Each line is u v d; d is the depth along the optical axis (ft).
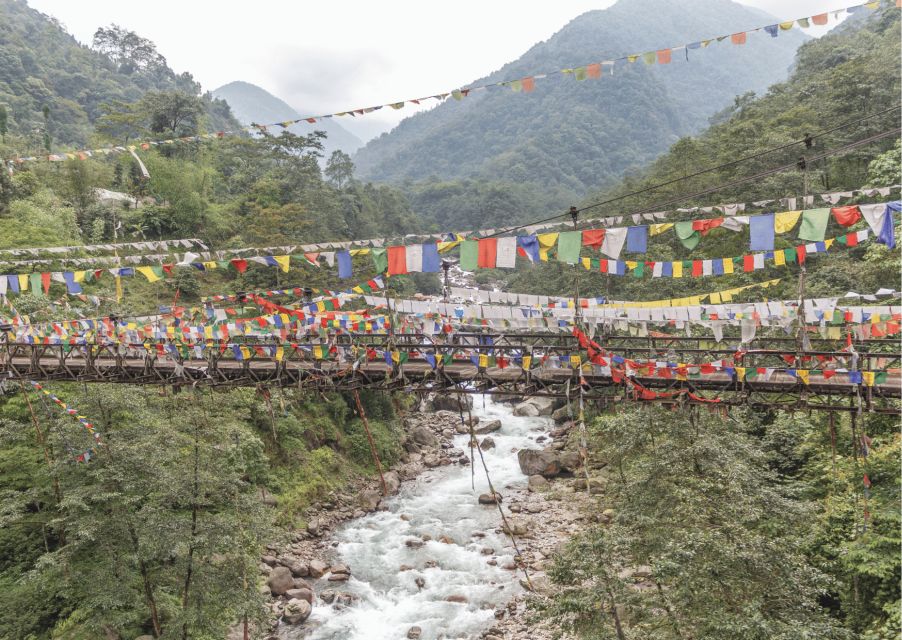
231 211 204.74
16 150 181.78
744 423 81.76
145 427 67.05
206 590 61.21
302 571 86.48
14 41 352.08
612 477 77.71
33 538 71.72
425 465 124.67
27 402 74.13
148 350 63.52
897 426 62.80
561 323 50.37
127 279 144.56
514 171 557.74
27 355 74.02
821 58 238.27
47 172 177.17
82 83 364.17
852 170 140.97
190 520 63.16
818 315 51.80
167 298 144.15
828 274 104.83
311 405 119.14
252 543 66.39
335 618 77.71
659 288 136.26
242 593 62.18
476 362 50.90
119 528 60.95
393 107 47.85
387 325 65.26
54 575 62.34
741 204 51.06
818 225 35.73
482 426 140.87
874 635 49.32
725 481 56.13
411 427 139.85
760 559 46.85
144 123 262.06
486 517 101.91
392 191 415.85
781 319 51.55
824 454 69.05
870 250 92.79
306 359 61.67
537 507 102.06
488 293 62.18
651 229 39.22
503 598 80.23
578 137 615.16
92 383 71.67
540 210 452.76
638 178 287.48
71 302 113.09
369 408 131.13
